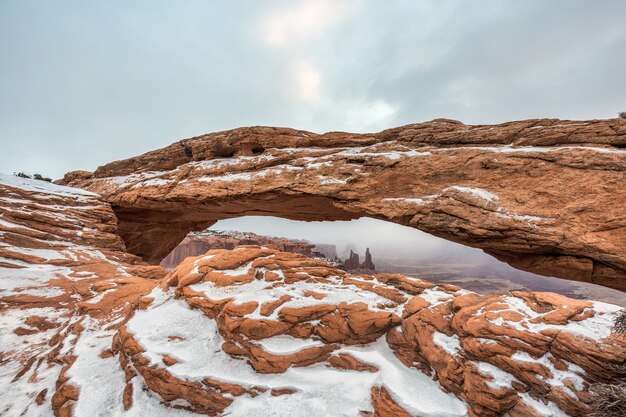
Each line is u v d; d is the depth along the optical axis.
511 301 7.07
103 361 6.77
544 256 10.71
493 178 12.09
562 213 10.19
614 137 10.81
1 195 17.05
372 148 16.39
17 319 9.34
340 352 6.45
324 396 5.39
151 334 7.09
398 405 5.02
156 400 5.55
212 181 18.84
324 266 10.14
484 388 5.00
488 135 13.62
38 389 6.27
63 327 8.93
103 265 14.69
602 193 9.83
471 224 11.45
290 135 19.72
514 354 5.48
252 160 18.89
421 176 13.68
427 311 7.21
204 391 5.51
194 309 8.10
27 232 15.00
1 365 7.32
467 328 6.20
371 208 14.14
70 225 17.45
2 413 5.69
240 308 7.20
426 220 12.56
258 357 6.18
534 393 4.91
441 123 15.69
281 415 4.98
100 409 5.40
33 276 12.16
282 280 8.85
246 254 10.20
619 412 4.21
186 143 22.62
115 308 9.69
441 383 5.59
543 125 12.82
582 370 5.01
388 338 6.88
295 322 6.98
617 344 5.19
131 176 23.80
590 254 9.38
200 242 64.19
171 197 19.66
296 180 16.39
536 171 11.30
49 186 21.95
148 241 25.95
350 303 7.58
